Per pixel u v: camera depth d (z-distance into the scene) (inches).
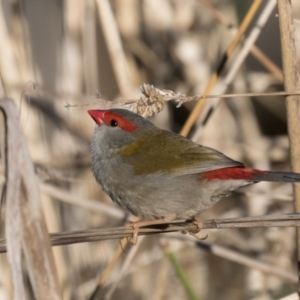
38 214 218.4
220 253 407.2
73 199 400.2
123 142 333.4
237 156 491.5
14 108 218.4
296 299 331.9
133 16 498.9
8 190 214.2
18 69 412.5
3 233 422.9
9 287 394.0
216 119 497.4
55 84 441.7
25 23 428.8
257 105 556.1
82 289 437.4
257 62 544.4
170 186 315.9
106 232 284.4
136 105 301.1
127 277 473.4
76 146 441.7
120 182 325.4
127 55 495.2
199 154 318.3
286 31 303.9
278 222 282.0
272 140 502.6
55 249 425.7
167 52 506.3
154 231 293.3
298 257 316.2
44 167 419.5
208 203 319.0
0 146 222.5
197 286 482.6
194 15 507.2
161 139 330.6
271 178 302.5
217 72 369.1
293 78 303.6
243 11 518.3
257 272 465.7
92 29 440.1
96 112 342.3
